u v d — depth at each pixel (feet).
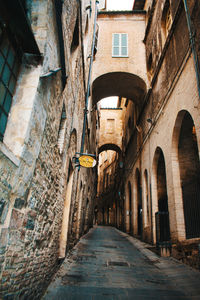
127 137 71.46
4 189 7.45
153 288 15.90
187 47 23.99
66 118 18.10
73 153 25.58
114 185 106.63
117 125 90.79
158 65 35.06
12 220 8.18
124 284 16.51
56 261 17.83
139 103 51.57
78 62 22.54
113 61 48.42
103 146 90.48
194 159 31.17
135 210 53.57
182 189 28.99
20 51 9.35
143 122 46.68
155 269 21.48
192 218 26.68
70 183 24.93
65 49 14.28
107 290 15.05
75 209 31.12
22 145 8.52
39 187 11.34
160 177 43.39
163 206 43.55
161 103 33.50
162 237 36.27
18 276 9.06
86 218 55.57
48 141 12.44
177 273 19.15
